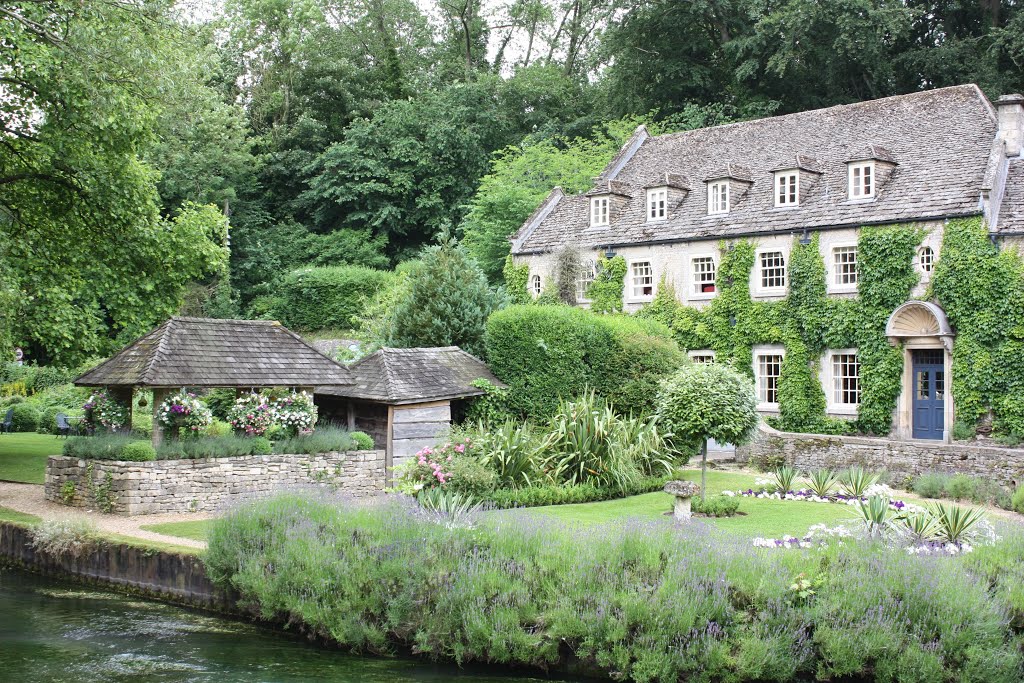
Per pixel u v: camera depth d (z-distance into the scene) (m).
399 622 13.35
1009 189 29.88
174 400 19.84
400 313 30.31
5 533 18.05
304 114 58.78
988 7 45.50
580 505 21.09
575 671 12.60
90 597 15.89
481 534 14.37
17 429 35.78
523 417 27.12
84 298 26.44
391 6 64.31
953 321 29.39
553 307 27.86
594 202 39.22
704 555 13.25
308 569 14.06
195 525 17.89
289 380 21.45
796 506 20.52
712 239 34.91
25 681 12.02
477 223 48.62
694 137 40.47
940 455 24.59
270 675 12.41
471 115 56.59
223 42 58.16
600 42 54.50
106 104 20.89
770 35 45.66
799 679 12.09
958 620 12.01
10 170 24.61
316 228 58.16
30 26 20.50
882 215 31.08
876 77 44.31
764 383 34.03
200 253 26.44
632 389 27.17
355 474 22.17
